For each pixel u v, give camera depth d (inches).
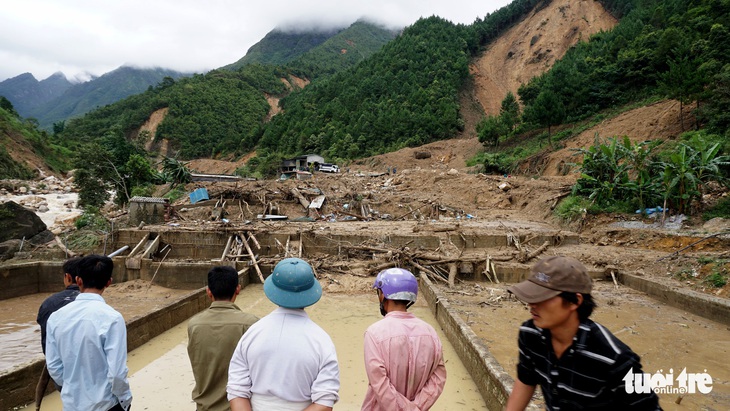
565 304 75.8
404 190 1242.0
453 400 226.4
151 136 5255.9
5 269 558.6
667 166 626.8
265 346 92.6
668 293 446.9
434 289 443.8
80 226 904.3
